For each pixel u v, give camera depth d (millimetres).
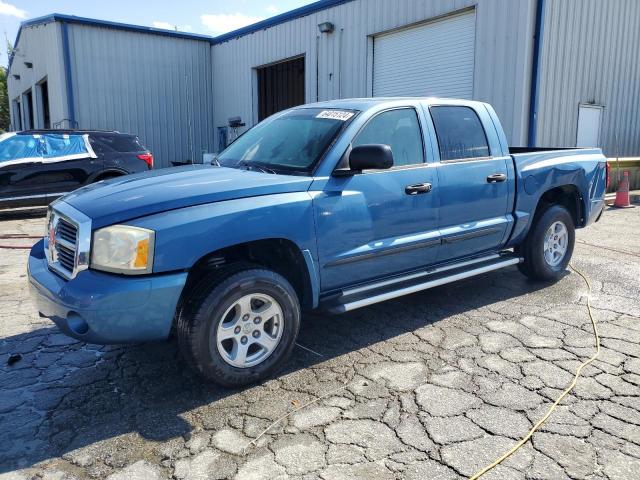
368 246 4070
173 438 3000
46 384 3660
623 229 8969
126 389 3578
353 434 3006
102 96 18562
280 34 17547
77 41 17828
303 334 4477
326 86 16031
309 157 3994
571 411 3207
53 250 3578
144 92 19547
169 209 3248
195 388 3574
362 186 4008
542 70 11391
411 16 13164
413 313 4938
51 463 2787
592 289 5594
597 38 12492
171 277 3174
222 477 2656
